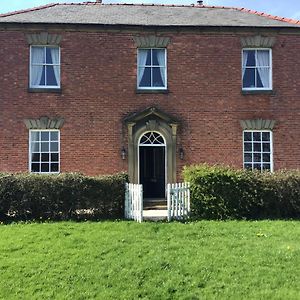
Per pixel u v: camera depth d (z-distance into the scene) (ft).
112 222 43.37
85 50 59.88
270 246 34.58
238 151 60.23
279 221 44.34
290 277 28.43
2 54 58.85
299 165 60.64
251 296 25.93
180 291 26.84
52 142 59.41
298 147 60.85
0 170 57.82
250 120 60.54
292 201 47.19
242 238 37.14
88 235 37.83
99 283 27.96
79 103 59.21
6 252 33.35
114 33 60.29
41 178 45.44
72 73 59.52
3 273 29.32
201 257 31.89
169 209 45.44
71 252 33.12
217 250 33.63
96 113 59.31
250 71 62.08
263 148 61.11
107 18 62.59
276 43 61.67
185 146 59.77
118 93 59.72
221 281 27.99
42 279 28.48
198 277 28.55
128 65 60.18
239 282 27.81
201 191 46.62
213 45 61.11
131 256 32.22
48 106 58.90
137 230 39.86
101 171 58.85
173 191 45.93
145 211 53.67
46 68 59.93
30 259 31.63
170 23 61.26
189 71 60.59
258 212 47.44
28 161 58.39
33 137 59.21
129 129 59.21
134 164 59.11
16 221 44.21
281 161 60.59
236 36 61.41
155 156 60.80
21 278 28.63
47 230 39.63
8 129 58.29
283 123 60.95
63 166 58.54
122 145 59.26
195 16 65.87
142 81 60.85
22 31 59.16
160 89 60.18
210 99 60.44
